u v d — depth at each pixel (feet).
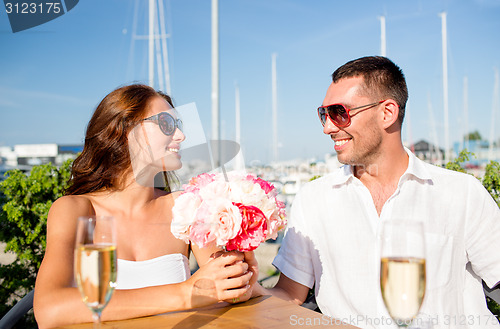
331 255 7.72
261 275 14.64
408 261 4.05
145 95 6.96
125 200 7.23
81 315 5.05
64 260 5.74
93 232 4.21
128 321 5.07
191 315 5.26
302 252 8.03
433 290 6.97
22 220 11.59
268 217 5.20
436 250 7.09
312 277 8.06
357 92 7.27
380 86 7.22
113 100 7.02
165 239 7.37
